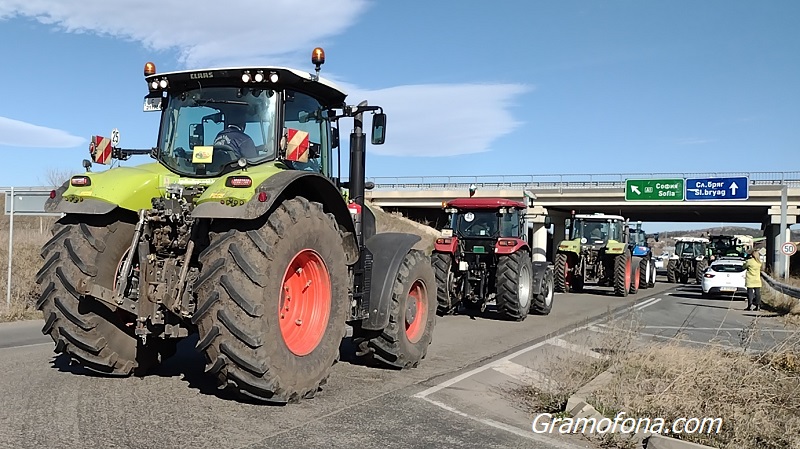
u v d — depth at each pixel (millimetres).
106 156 6383
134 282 5805
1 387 5977
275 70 6039
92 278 5707
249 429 4957
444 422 5551
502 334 11367
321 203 6148
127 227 5988
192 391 5965
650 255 27797
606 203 40094
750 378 6164
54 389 5918
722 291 22422
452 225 14484
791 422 5309
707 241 36688
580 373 7090
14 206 12594
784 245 29719
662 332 12633
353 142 7219
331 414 5535
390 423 5402
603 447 5160
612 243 22438
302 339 5777
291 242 5406
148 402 5559
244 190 5137
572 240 23375
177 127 6391
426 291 7926
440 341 10273
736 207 38281
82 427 4832
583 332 11594
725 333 12359
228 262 5137
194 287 5246
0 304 12375
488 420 5711
